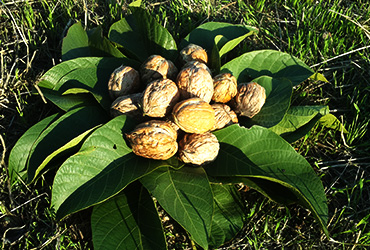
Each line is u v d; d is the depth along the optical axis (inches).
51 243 19.0
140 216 18.5
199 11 28.1
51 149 19.5
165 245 17.7
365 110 23.5
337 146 22.6
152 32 22.8
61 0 27.3
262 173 18.8
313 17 28.0
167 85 19.2
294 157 19.0
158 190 18.2
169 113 19.5
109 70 21.9
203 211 17.8
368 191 21.4
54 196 17.9
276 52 22.9
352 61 24.9
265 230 19.6
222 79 20.2
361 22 27.3
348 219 20.2
